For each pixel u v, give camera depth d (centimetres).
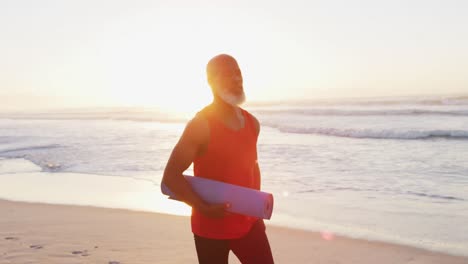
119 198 838
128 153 1499
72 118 5241
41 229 640
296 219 670
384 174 1039
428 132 1842
